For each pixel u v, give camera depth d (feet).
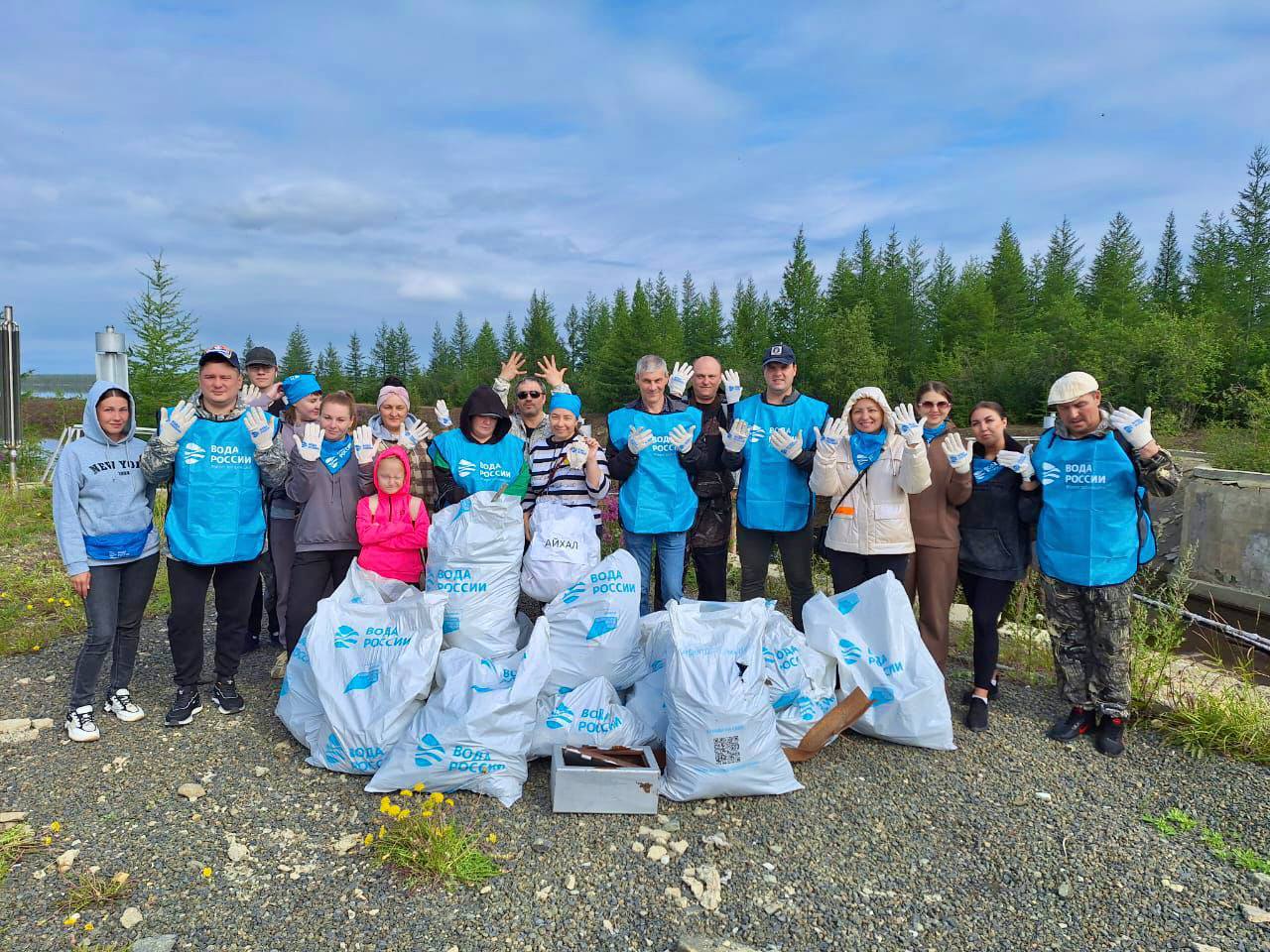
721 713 10.94
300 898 8.99
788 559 16.44
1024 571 14.56
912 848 10.27
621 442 16.22
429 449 16.37
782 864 9.86
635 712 12.53
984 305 167.63
